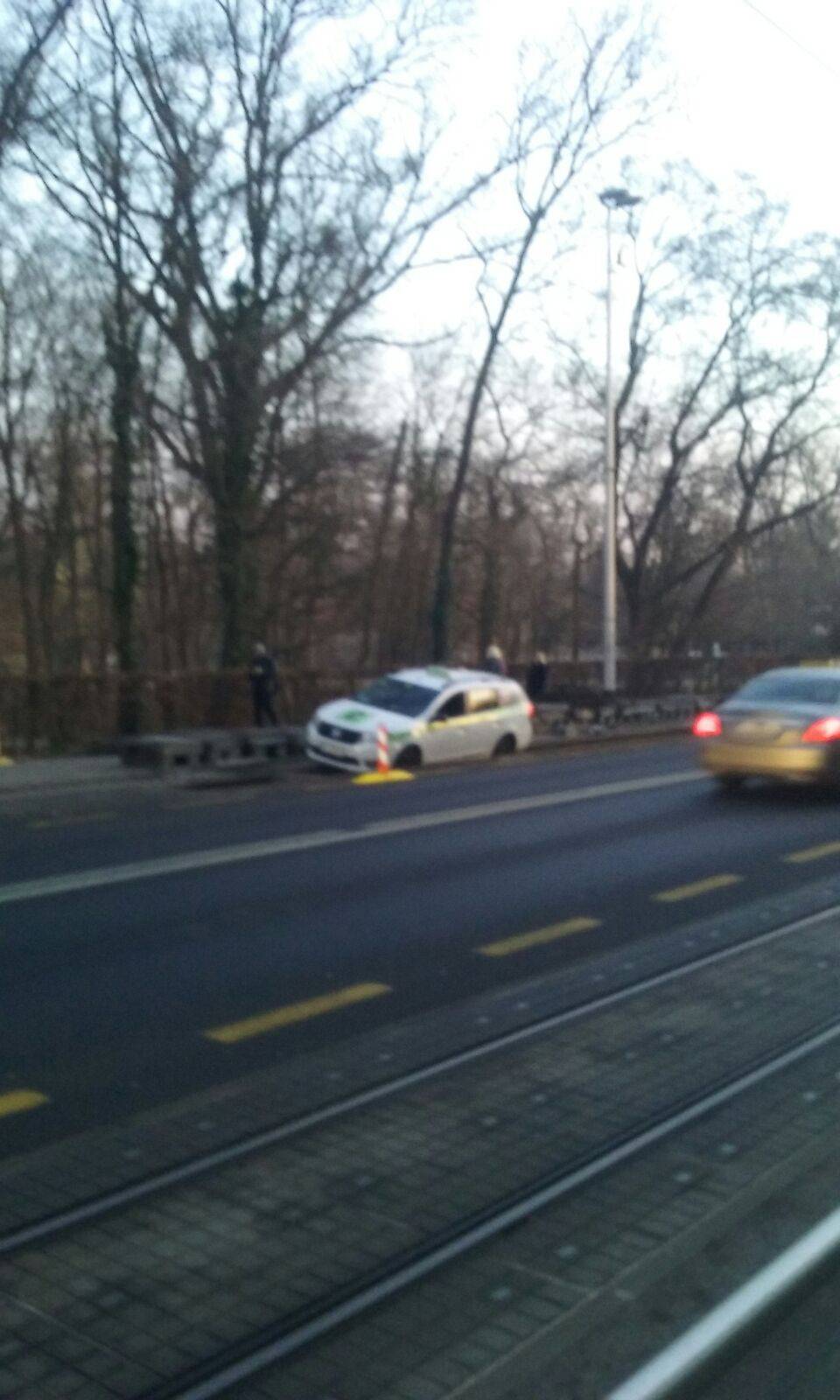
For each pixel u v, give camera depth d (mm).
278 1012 7961
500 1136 6008
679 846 13953
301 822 16047
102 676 26719
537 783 20219
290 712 30188
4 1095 6559
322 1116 6250
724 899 11266
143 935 9922
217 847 14031
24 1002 8172
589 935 9945
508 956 9305
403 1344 4262
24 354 35531
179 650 41812
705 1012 7918
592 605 59625
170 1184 5469
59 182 26938
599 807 17109
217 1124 6148
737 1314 4336
